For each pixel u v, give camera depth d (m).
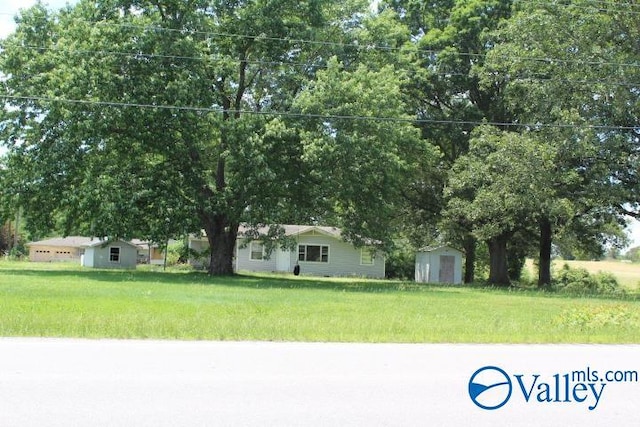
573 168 33.62
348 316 17.16
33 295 20.73
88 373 9.14
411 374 9.67
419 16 44.50
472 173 35.22
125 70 32.34
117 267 54.47
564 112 30.98
